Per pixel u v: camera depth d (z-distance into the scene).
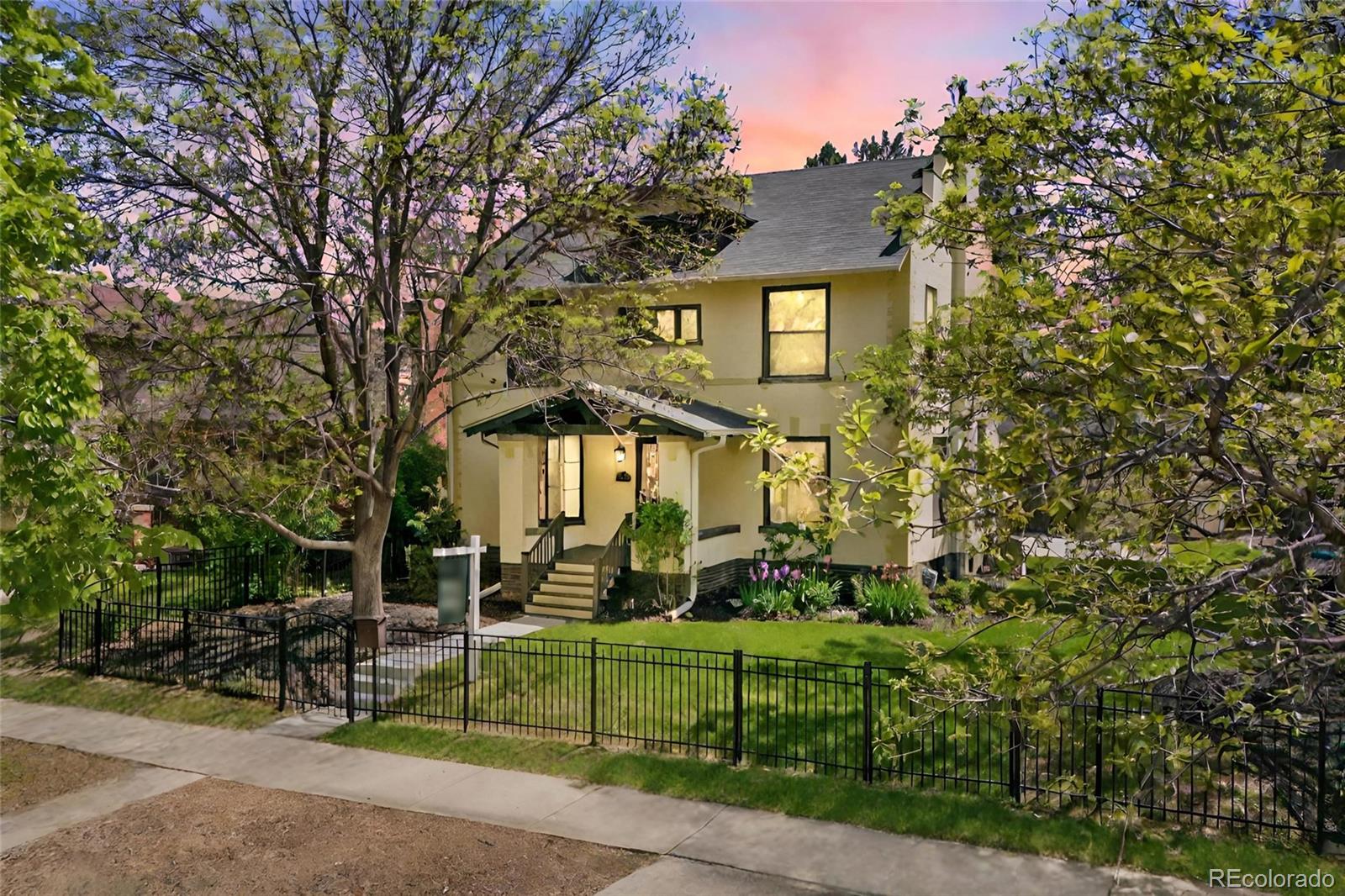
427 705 11.72
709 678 11.98
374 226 12.51
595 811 8.48
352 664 11.47
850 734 9.91
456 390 20.83
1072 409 4.56
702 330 19.17
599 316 15.70
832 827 7.93
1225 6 5.68
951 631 12.27
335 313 13.59
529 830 8.10
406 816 8.49
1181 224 5.80
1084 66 7.84
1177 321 4.36
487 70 12.91
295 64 11.58
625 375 15.41
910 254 17.33
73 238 8.59
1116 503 5.05
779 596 16.25
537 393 15.15
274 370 12.58
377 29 11.73
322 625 12.86
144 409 12.21
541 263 14.49
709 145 13.53
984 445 4.91
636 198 14.28
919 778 8.80
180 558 19.98
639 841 7.81
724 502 18.77
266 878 7.30
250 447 12.17
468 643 11.31
